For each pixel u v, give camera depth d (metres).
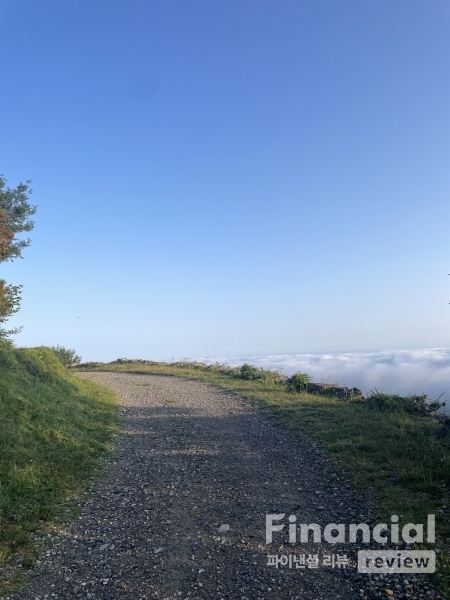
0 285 13.56
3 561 5.11
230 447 9.98
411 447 8.49
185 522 6.14
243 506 6.65
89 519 6.30
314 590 4.47
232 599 4.37
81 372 27.31
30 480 7.04
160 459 9.14
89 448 9.48
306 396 16.16
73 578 4.80
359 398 14.75
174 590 4.54
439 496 6.46
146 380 22.72
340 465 8.17
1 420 8.95
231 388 18.98
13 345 15.25
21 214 18.91
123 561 5.14
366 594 4.36
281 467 8.46
